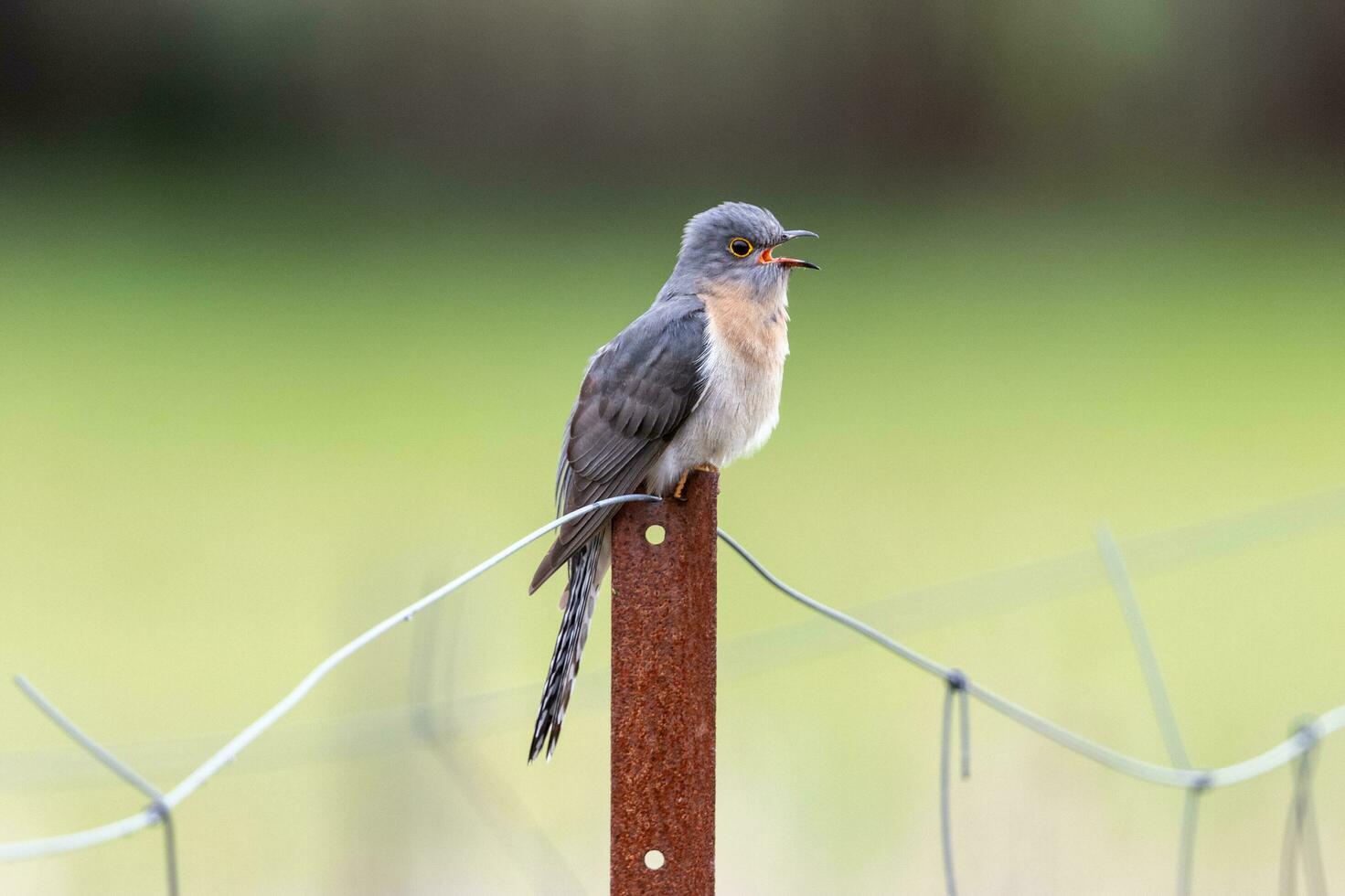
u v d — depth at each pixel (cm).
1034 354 2519
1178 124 3731
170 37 3638
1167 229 3528
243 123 3672
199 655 1188
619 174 3588
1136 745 944
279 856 882
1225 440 1956
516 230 3362
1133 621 583
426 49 3562
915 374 2366
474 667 829
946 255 3297
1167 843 855
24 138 3697
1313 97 3694
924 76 3647
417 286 2936
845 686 1126
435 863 720
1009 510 1603
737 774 952
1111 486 1719
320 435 1966
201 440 1950
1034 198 3741
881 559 1391
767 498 1652
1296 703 1062
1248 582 1413
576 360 2388
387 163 3625
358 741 713
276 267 3083
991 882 791
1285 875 722
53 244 3195
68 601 1332
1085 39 3650
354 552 1381
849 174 3669
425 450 1880
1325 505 1619
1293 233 3494
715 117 3584
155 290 2895
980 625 1257
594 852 840
